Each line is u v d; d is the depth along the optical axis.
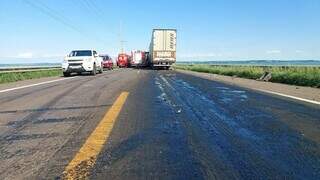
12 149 5.93
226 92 15.30
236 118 8.82
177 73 37.88
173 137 6.78
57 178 4.59
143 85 18.92
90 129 7.41
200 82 22.02
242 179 4.60
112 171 4.86
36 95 13.82
